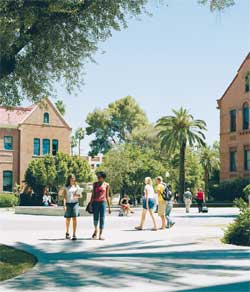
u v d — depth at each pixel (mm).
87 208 15648
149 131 82250
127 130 99625
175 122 58562
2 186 58031
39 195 53156
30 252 12422
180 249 12945
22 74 16312
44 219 27547
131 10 15453
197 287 8195
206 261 10867
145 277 9086
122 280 8836
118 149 61938
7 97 17219
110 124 99750
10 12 13047
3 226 21266
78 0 13852
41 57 15977
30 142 59875
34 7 13031
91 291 8000
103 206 15508
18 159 59094
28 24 12875
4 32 13188
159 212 19266
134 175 59500
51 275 9328
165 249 12984
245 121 56594
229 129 58688
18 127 59125
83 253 12273
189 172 70688
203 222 24203
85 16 14875
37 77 16641
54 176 53875
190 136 58094
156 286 8312
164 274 9367
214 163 77125
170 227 20000
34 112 60531
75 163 55281
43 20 13922
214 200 56094
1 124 58125
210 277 9047
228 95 59031
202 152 77125
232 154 58531
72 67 16672
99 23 15078
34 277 9148
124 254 12078
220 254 11938
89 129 99312
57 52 15898
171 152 60125
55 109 62031
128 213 32500
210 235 16484
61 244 14062
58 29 14945
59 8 12914
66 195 15477
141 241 14727
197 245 13773
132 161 60031
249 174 55469
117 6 14938
